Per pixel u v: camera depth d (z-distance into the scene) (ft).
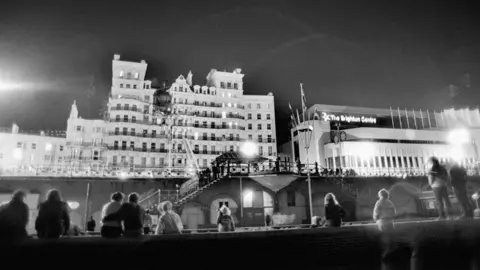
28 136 215.72
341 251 27.45
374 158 178.60
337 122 195.31
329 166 183.42
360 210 119.44
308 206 113.39
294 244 26.61
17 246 21.65
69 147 223.71
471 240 30.50
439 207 33.88
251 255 25.55
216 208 104.99
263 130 268.00
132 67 251.80
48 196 24.97
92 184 117.60
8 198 106.52
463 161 190.70
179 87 257.96
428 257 29.19
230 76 276.41
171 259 23.93
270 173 106.22
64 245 22.22
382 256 28.19
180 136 243.40
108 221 25.61
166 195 120.78
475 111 228.43
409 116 229.45
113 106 238.27
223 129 255.70
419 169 182.70
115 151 224.33
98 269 22.50
